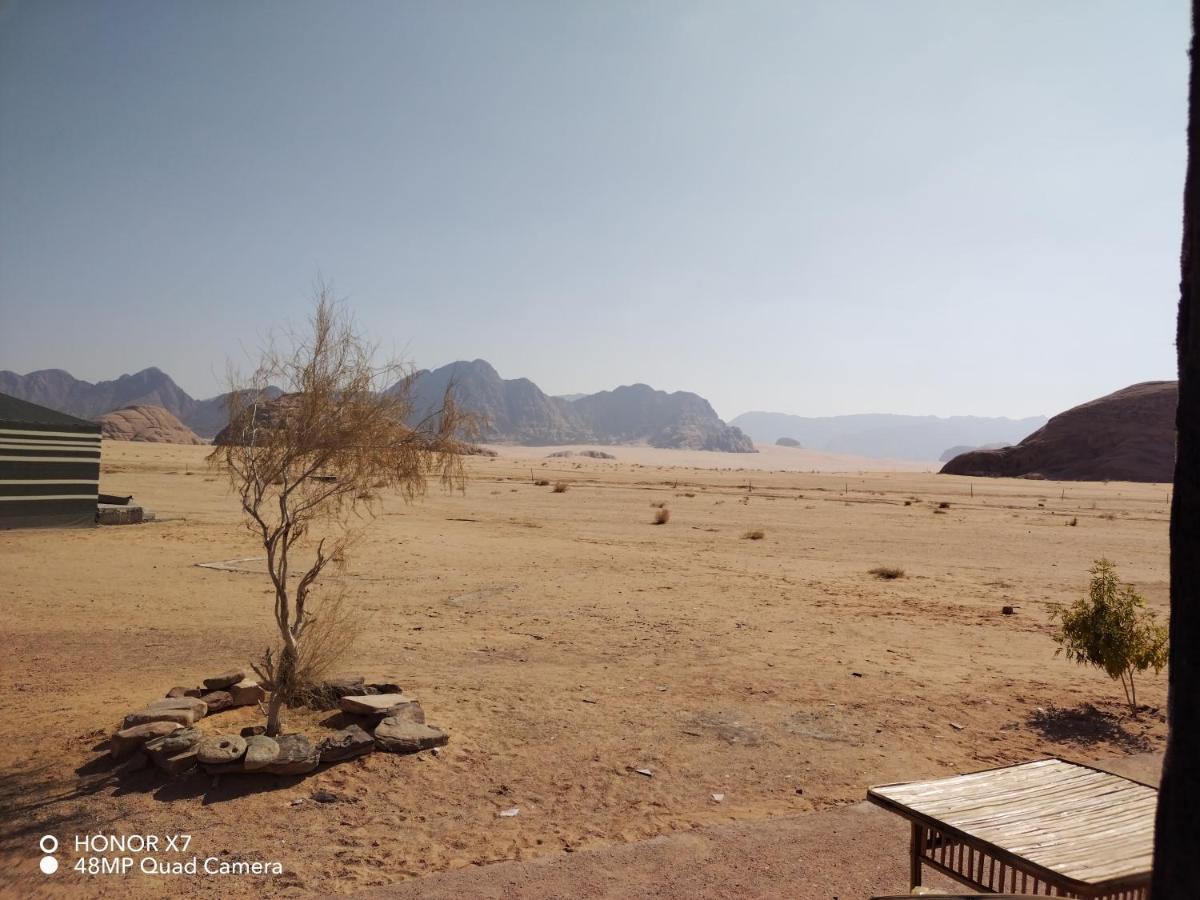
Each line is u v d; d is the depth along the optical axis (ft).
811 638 40.96
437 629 40.98
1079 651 30.58
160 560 61.62
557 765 22.68
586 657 35.94
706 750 24.30
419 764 22.17
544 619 44.24
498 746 23.93
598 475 314.55
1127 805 13.67
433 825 18.69
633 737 25.23
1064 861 11.66
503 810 19.63
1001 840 12.40
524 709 27.63
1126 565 77.05
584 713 27.48
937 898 11.54
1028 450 540.93
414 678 31.30
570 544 81.41
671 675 33.12
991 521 130.00
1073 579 66.85
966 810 13.58
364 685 27.48
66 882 15.87
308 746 21.52
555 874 16.21
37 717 25.45
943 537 101.24
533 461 577.43
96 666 32.40
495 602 48.96
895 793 14.39
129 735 21.93
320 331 23.59
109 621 40.91
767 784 21.80
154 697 27.86
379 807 19.53
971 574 68.95
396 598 49.44
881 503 172.14
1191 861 6.66
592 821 19.15
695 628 42.73
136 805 19.27
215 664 32.94
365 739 22.61
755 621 44.98
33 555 62.03
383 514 107.04
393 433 24.08
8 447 76.33
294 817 18.83
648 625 43.21
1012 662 37.04
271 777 20.72
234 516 95.25
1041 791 14.37
